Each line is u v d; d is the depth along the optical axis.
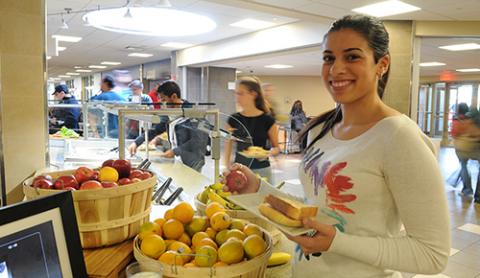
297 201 0.94
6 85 2.20
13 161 2.25
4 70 2.19
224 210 1.16
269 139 2.65
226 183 1.22
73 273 0.71
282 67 11.48
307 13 4.75
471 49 6.94
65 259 0.70
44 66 2.31
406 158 0.74
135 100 4.94
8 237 0.61
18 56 2.22
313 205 0.90
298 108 9.25
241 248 0.93
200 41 7.97
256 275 0.94
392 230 0.83
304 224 0.79
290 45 6.21
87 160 2.75
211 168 2.18
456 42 6.04
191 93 9.75
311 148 1.03
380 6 4.39
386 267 0.75
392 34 5.05
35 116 2.29
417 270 0.72
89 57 10.69
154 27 4.56
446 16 4.80
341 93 0.85
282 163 7.36
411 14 4.71
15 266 0.62
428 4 4.25
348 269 0.86
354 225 0.83
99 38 7.50
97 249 1.06
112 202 1.03
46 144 2.34
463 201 4.93
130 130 2.74
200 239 1.02
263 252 0.95
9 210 0.62
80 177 1.07
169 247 0.98
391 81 5.08
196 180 2.09
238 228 1.06
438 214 0.72
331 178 0.87
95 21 4.41
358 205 0.83
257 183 1.17
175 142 2.49
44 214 0.68
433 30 5.07
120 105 2.14
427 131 11.69
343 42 0.83
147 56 10.41
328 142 0.97
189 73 9.68
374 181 0.80
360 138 0.85
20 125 2.25
